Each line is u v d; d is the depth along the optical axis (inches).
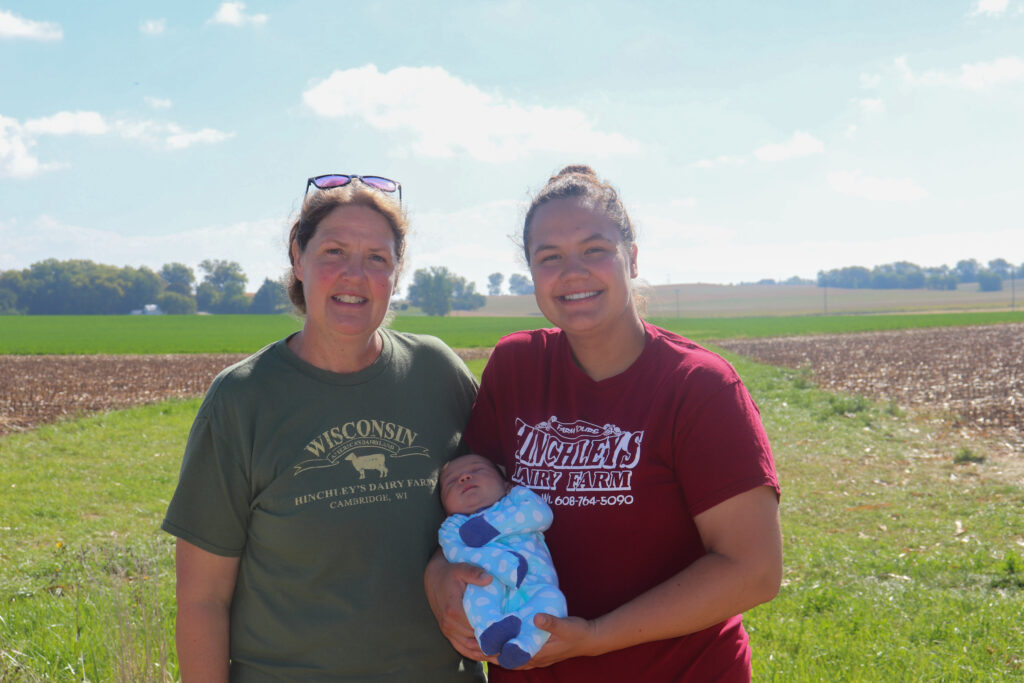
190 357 1391.5
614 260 82.4
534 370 90.9
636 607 72.2
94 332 2299.5
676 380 78.7
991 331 1738.4
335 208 88.5
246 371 86.7
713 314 4547.2
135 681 134.0
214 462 83.3
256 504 84.2
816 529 309.3
